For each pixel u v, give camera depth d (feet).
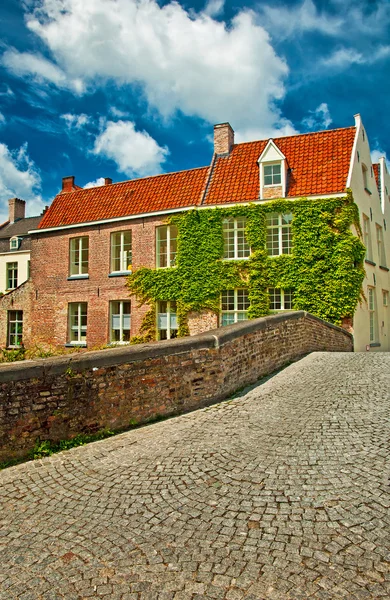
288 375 31.24
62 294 72.43
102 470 16.40
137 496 14.05
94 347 68.03
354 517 11.83
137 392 21.95
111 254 68.80
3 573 10.33
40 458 17.93
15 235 105.60
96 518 12.78
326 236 55.16
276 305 58.49
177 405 23.71
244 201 59.62
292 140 64.90
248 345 29.81
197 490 14.16
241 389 28.40
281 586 9.30
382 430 18.34
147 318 64.39
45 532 12.14
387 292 72.84
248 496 13.46
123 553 10.87
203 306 60.85
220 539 11.21
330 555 10.25
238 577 9.68
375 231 68.33
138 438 19.85
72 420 19.39
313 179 58.54
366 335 60.29
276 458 16.28
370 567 9.73
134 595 9.32
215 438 19.12
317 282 55.31
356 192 58.65
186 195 65.21
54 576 10.12
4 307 78.43
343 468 14.96
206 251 61.00
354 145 59.26
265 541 10.99
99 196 74.08
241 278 59.47
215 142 68.85
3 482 15.75
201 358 25.03
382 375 28.60
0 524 12.73
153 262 64.80
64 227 72.33
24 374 17.88
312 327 43.37
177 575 9.88
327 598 8.88
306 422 20.26
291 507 12.60
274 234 59.11
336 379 28.37
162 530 11.86
